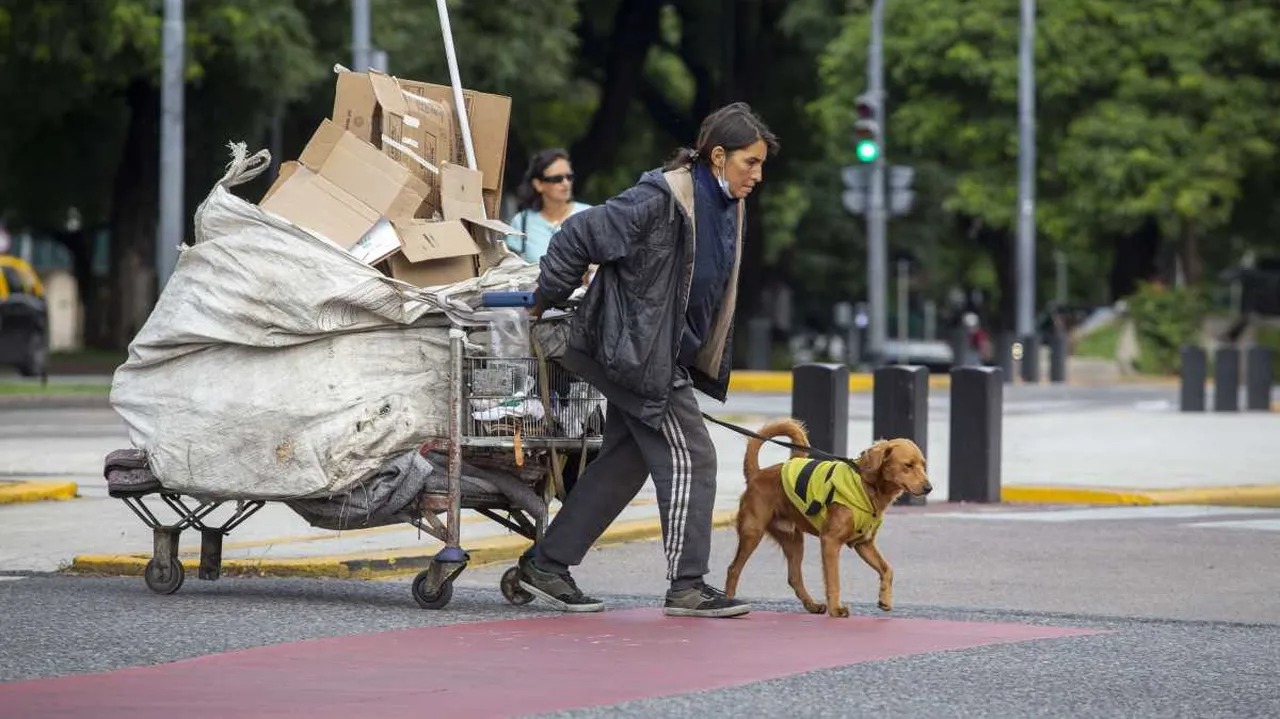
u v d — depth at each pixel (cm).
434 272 1204
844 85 5822
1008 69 5716
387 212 1189
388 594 1255
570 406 1183
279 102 4756
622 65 5944
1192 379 3503
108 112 5528
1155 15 5688
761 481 1184
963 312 10381
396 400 1167
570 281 1119
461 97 1252
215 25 4253
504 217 5969
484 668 970
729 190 1119
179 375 1199
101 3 4203
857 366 5931
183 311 1188
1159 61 5750
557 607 1179
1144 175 5641
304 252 1164
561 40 4881
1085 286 10712
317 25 4531
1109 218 5703
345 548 1421
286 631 1087
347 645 1038
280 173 1221
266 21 4275
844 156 5897
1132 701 901
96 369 4791
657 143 6744
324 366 1169
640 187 1112
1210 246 8281
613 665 980
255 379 1178
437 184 1241
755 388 4500
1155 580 1371
